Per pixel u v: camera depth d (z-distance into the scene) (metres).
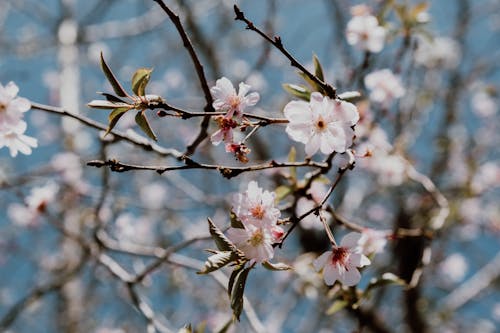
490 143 6.54
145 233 5.44
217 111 1.64
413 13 2.69
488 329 5.88
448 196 5.40
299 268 3.00
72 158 4.37
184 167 1.64
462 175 5.75
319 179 2.18
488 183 5.47
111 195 3.74
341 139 1.56
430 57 4.58
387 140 3.45
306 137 1.57
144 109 1.56
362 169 4.41
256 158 5.23
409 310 5.36
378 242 2.43
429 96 4.99
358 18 2.57
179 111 1.59
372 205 5.93
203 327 2.26
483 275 5.12
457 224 5.59
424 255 2.73
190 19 5.32
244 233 1.49
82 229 4.20
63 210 4.35
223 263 1.45
